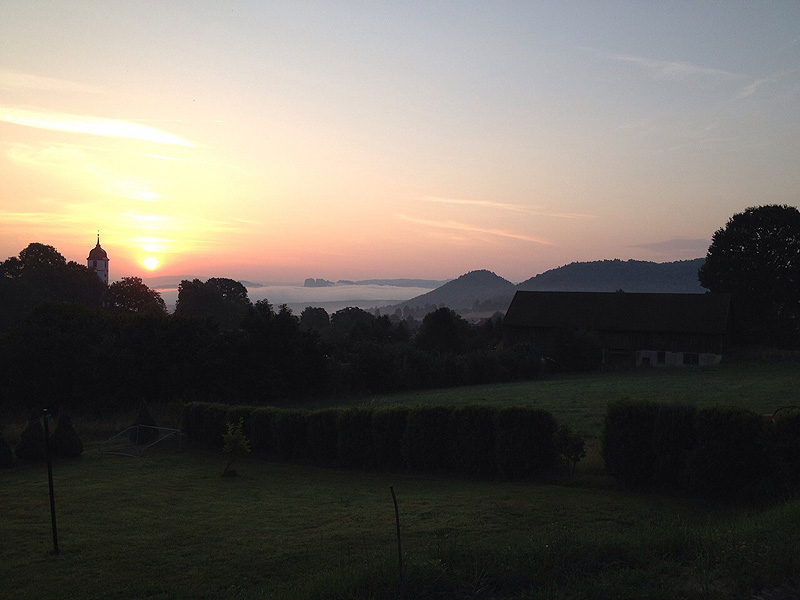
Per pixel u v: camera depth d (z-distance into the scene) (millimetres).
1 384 38562
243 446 19219
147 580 9523
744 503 13648
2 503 15016
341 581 7539
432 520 12523
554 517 12523
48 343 37844
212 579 9477
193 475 19156
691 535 8742
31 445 21344
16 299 71500
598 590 6770
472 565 7789
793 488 13344
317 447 21266
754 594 6625
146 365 37500
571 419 29391
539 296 79438
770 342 74938
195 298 93938
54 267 91188
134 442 25094
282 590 8375
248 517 13477
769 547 7578
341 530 12070
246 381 41469
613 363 69125
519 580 7441
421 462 19172
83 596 8930
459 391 49094
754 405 32531
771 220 75375
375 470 19953
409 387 52531
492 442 18250
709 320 67000
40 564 10398
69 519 13438
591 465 17734
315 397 46188
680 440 15031
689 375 54281
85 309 43750
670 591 6699
